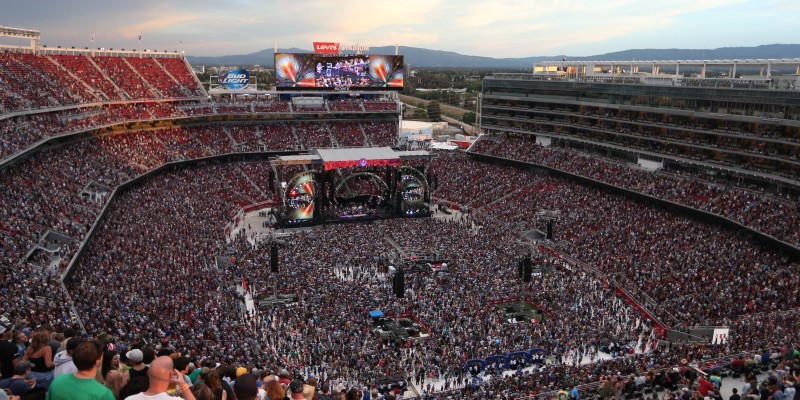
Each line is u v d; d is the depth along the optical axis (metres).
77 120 104.56
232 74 147.12
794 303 65.00
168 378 11.95
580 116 128.75
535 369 52.03
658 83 114.06
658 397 37.31
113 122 113.00
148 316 54.62
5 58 106.06
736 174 99.44
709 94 101.69
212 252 84.31
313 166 116.50
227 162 133.00
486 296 73.31
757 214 85.19
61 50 123.38
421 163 117.19
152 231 84.88
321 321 64.31
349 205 123.50
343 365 54.44
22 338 20.12
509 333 62.72
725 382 38.41
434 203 128.38
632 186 106.69
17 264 56.81
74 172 92.38
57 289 53.78
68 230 71.00
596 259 86.75
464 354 57.50
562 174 122.50
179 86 139.50
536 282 78.25
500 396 41.88
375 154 115.12
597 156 125.00
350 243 94.81
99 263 67.88
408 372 55.62
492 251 90.81
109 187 94.62
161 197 104.38
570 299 73.06
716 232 87.69
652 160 114.44
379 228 106.62
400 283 66.81
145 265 70.94
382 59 145.75
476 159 144.00
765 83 95.94
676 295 71.44
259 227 109.94
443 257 87.94
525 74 143.25
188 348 46.41
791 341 44.81
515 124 145.25
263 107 143.62
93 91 116.25
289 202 110.62
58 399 11.72
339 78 143.38
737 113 97.94
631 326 67.38
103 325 48.09
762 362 39.66
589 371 47.91
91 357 12.18
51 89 105.06
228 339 53.75
